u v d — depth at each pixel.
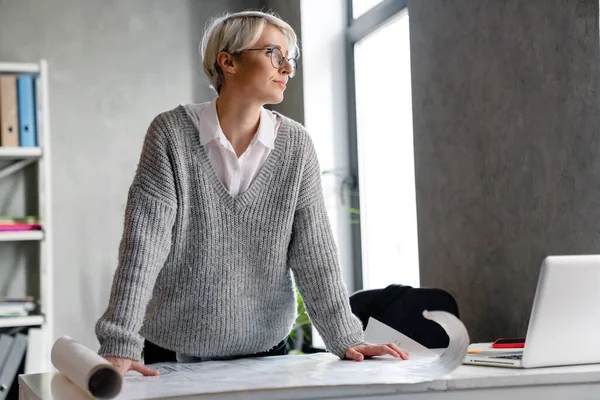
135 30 3.89
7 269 3.64
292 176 1.74
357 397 1.19
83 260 3.75
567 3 1.93
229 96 1.71
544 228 2.04
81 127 3.79
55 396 1.21
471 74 2.36
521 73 2.12
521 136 2.12
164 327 1.72
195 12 3.98
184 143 1.67
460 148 2.44
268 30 1.71
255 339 1.77
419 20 2.68
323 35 3.67
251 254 1.72
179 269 1.69
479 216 2.34
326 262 1.76
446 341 2.22
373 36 3.47
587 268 1.33
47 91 3.49
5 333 3.41
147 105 3.89
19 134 3.40
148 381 1.31
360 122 3.61
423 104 2.66
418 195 2.72
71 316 3.71
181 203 1.65
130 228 1.58
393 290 2.28
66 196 3.75
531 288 2.09
